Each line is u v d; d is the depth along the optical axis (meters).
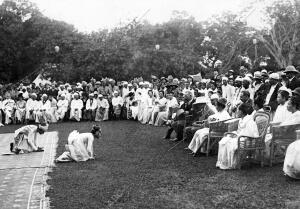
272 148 9.62
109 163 11.23
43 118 22.45
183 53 27.48
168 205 7.40
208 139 11.41
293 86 11.98
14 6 32.69
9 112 22.83
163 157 11.70
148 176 9.52
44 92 24.39
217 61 28.02
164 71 26.94
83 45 27.67
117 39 27.16
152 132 17.02
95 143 14.70
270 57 28.56
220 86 18.48
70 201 7.87
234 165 9.73
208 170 9.84
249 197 7.56
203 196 7.81
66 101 23.28
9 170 10.95
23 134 13.70
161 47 27.91
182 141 14.03
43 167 11.13
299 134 8.77
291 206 6.95
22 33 32.44
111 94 23.98
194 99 14.62
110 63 26.83
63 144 14.84
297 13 27.34
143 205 7.45
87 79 27.34
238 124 10.66
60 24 30.62
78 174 10.04
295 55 26.97
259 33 28.31
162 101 19.80
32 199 8.14
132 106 22.08
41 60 30.89
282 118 10.52
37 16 32.25
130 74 26.88
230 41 28.58
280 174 8.98
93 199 7.93
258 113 10.12
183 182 8.88
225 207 7.13
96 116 22.77
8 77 32.72
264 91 12.87
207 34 29.28
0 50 31.89
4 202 8.03
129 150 13.09
